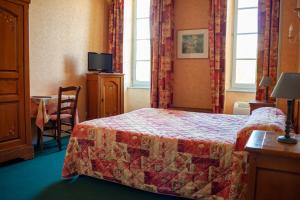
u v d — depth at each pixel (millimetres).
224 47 4957
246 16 5031
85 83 5438
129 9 6035
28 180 2893
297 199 1510
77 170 2930
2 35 3191
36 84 4453
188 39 5430
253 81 5074
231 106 5137
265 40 4617
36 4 4383
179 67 5566
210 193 2330
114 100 5473
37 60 4453
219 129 2854
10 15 3271
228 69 5184
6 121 3287
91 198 2500
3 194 2547
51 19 4668
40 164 3404
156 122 3191
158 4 5418
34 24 4371
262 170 1561
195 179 2383
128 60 6148
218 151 2311
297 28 3748
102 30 5906
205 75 5352
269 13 4559
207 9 5219
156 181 2543
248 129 2213
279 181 1533
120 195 2572
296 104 3066
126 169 2670
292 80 1612
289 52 3822
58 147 4070
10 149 3324
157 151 2533
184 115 3727
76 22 5203
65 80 5008
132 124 3037
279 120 2424
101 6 5828
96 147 2820
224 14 4906
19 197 2492
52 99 4090
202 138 2467
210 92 5320
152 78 5598
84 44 5422
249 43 5047
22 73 3453
